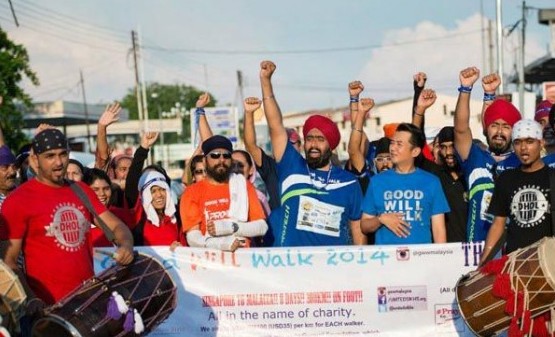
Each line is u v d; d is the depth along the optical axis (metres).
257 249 5.98
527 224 5.50
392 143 6.00
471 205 6.18
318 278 6.01
